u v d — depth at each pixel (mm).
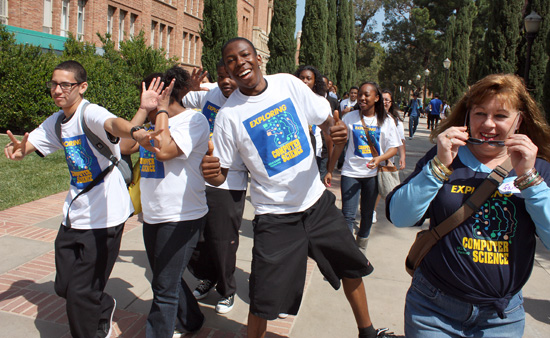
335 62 27938
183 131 2836
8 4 16516
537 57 16109
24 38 15359
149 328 2920
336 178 9828
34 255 4617
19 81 11680
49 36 16188
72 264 2881
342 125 2799
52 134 2963
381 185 4566
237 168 3539
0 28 11875
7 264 4371
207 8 12906
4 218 5691
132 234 5473
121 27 22953
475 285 1952
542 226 1836
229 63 2562
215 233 3492
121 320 3469
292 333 3412
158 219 2904
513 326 2008
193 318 3252
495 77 1950
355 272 2811
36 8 17688
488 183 1943
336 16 30438
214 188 3479
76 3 19531
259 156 2670
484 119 1960
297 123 2717
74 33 19547
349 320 3645
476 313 1989
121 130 2594
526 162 1803
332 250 2754
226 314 3652
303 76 5184
